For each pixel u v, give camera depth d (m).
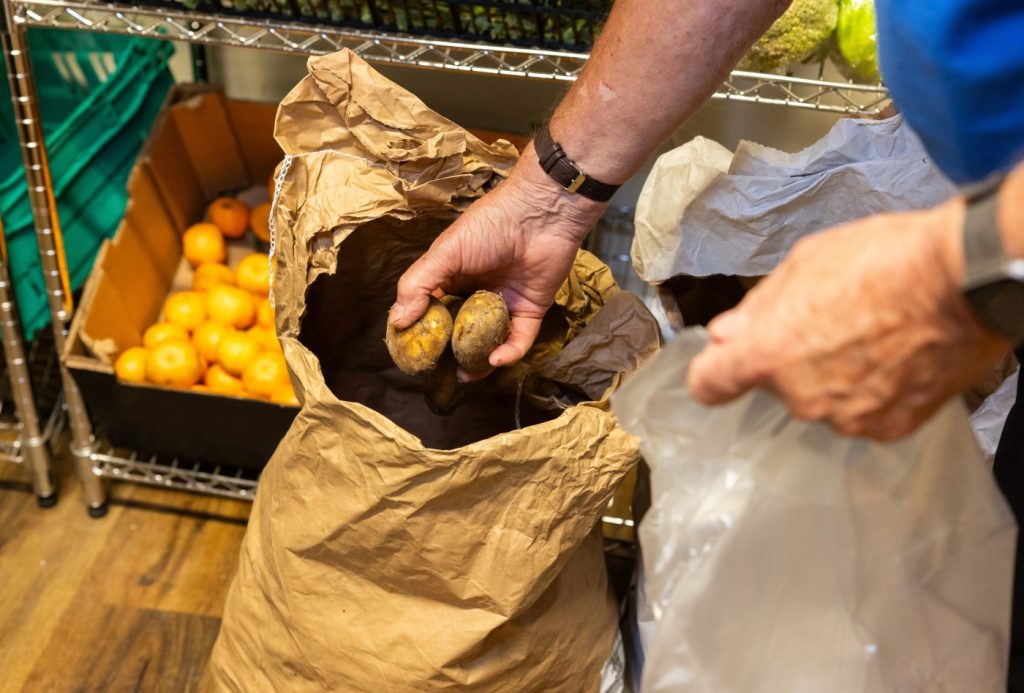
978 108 0.58
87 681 1.11
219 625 1.17
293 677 0.93
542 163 0.81
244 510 1.29
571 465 0.78
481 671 0.88
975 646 0.63
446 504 0.79
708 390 0.52
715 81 0.76
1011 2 0.54
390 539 0.81
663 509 0.61
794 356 0.49
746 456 0.59
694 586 0.61
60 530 1.25
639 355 0.88
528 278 0.87
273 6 1.02
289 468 0.84
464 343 0.81
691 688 0.62
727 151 1.00
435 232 0.96
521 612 0.85
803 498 0.59
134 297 1.27
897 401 0.50
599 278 0.95
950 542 0.61
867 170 0.90
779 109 1.30
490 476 0.77
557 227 0.84
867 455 0.58
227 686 0.99
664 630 0.61
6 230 1.17
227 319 1.28
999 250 0.44
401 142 0.86
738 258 0.96
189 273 1.38
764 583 0.61
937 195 0.89
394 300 1.02
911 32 0.59
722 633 0.62
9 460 1.29
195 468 1.26
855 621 0.62
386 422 0.77
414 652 0.86
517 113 1.34
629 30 0.75
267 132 1.37
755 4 0.72
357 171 0.87
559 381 0.91
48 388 1.41
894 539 0.60
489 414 1.01
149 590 1.20
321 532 0.83
